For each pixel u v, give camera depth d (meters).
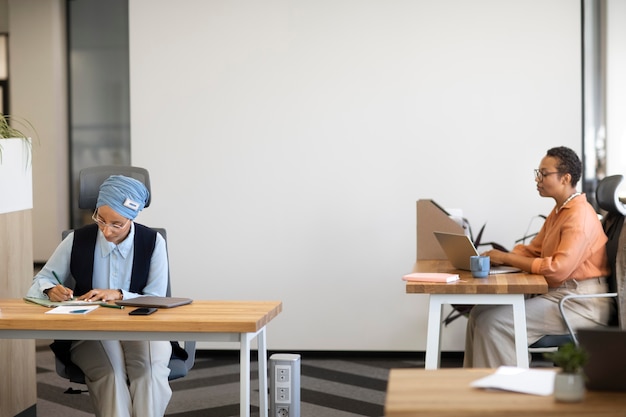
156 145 7.59
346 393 6.33
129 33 7.60
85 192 4.69
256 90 7.48
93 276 4.52
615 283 5.10
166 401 4.37
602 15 7.23
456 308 6.12
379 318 7.46
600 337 2.54
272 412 4.70
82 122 8.09
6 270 5.17
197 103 7.55
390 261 7.42
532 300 5.15
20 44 8.07
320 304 7.51
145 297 4.32
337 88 7.41
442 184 7.36
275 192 7.50
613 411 2.37
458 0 7.29
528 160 7.28
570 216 5.15
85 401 6.22
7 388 5.16
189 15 7.53
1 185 5.11
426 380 2.73
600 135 7.28
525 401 2.47
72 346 4.32
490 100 7.30
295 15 7.42
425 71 7.33
